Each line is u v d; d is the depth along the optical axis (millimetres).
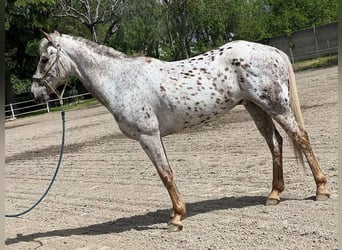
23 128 25625
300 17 36656
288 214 5539
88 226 6477
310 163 5828
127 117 5625
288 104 5680
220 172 8352
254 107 6031
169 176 5625
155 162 5637
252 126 12773
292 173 7395
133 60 5816
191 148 11227
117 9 41219
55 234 6305
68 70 5926
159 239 5422
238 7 48438
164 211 6633
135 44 47875
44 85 5918
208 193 7148
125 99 5629
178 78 5656
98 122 21344
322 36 32719
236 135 11836
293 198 6168
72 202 8070
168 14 45406
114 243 5539
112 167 10742
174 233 5547
